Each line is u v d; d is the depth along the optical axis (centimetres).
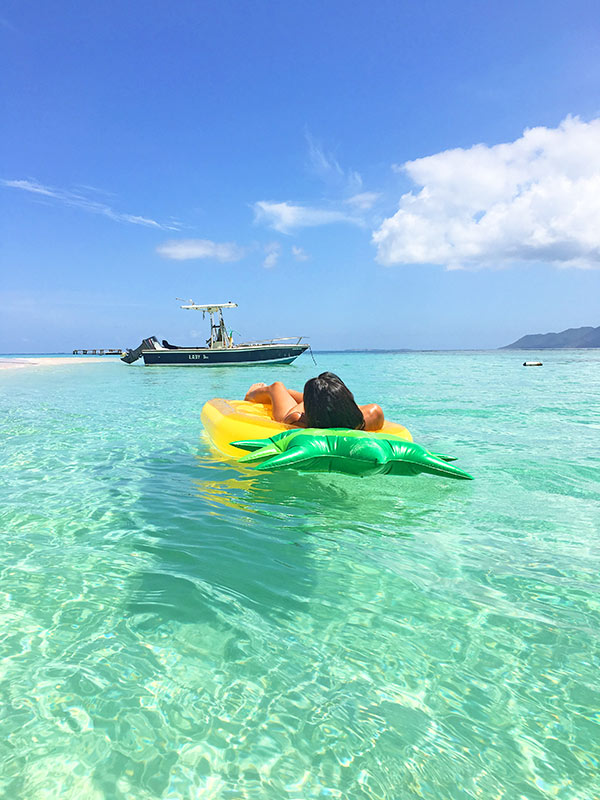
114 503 300
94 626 167
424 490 325
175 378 1633
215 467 388
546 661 151
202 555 224
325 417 362
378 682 141
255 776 111
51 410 752
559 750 119
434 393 998
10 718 126
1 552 228
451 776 112
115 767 113
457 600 186
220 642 159
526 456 426
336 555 224
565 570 211
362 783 109
